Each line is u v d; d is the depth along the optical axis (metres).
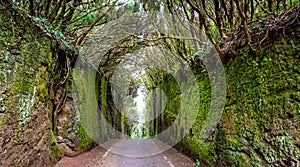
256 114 4.00
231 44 5.03
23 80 3.91
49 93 5.52
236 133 4.67
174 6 6.61
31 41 4.18
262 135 3.80
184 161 7.41
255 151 3.97
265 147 3.70
